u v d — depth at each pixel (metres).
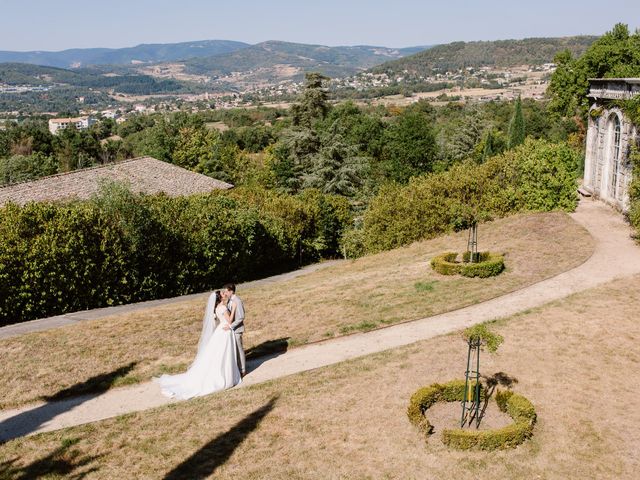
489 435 9.52
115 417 11.45
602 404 10.88
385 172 62.28
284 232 34.53
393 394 11.56
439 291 18.27
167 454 9.98
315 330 15.80
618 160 28.53
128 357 14.41
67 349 14.99
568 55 39.66
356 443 9.96
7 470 9.66
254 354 14.48
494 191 28.30
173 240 24.08
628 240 22.42
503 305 16.47
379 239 29.83
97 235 21.19
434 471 9.10
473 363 12.72
